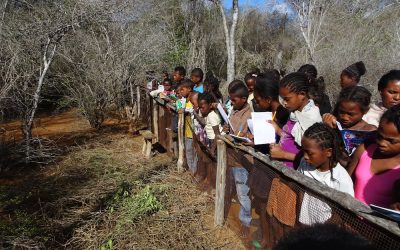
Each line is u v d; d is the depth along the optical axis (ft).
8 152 20.94
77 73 31.81
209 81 18.15
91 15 23.70
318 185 7.80
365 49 44.75
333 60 41.63
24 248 12.88
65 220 15.06
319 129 8.10
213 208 15.93
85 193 17.71
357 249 2.85
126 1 27.94
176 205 16.33
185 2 65.31
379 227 6.40
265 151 11.45
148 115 29.30
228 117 14.16
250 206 11.76
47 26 22.48
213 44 67.92
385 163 7.89
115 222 14.83
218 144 13.57
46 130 31.55
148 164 22.18
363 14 62.44
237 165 12.50
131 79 35.37
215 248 13.03
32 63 23.68
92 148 25.71
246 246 12.27
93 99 31.71
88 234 13.92
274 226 9.94
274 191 9.85
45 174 20.74
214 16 70.03
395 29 49.11
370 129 9.61
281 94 10.09
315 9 64.28
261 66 66.95
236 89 13.20
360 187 8.27
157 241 13.58
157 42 41.83
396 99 10.40
